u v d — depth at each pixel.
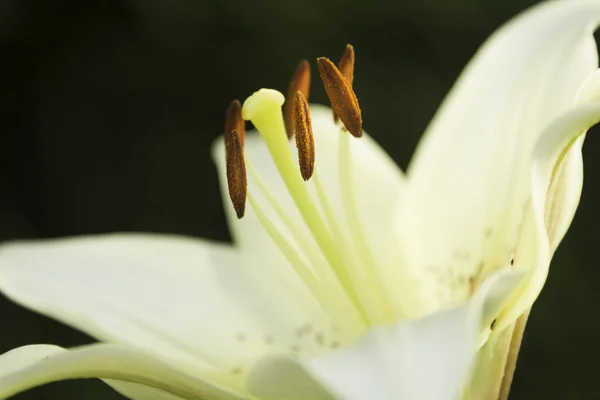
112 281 0.48
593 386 0.63
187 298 0.48
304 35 0.67
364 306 0.46
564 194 0.43
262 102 0.45
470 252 0.47
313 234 0.46
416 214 0.48
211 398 0.42
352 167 0.50
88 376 0.42
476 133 0.47
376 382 0.39
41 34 0.71
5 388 0.42
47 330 0.69
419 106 0.66
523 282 0.43
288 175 0.46
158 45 0.69
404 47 0.67
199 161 0.71
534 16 0.47
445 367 0.39
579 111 0.42
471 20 0.67
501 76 0.47
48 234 0.74
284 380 0.41
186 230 0.71
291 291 0.48
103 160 0.73
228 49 0.68
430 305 0.47
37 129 0.73
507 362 0.44
